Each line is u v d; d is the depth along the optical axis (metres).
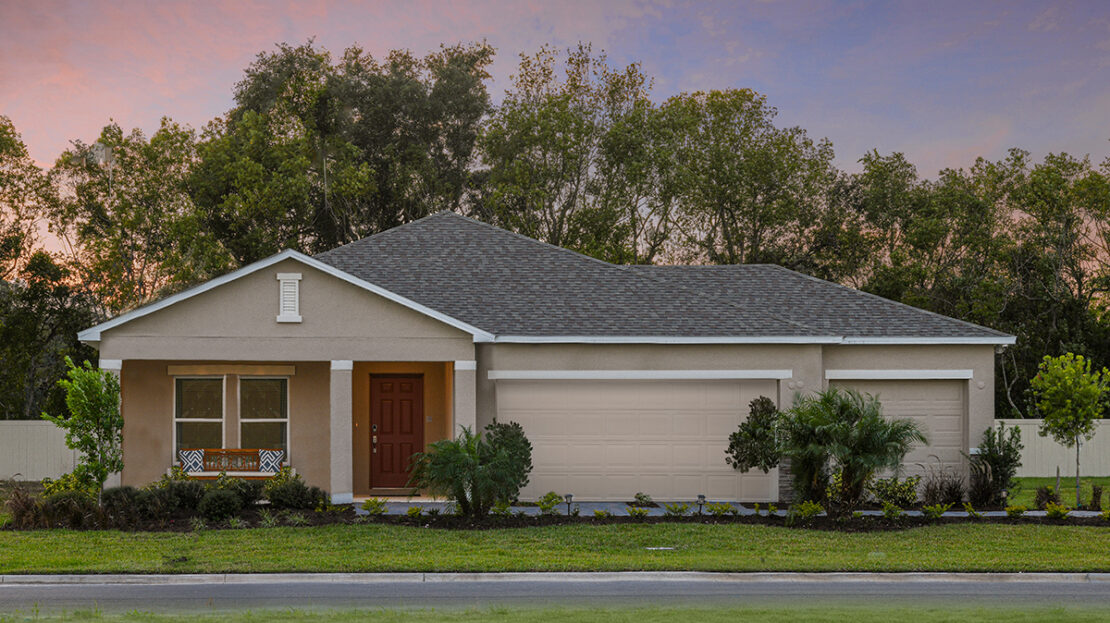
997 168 45.28
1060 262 41.00
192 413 20.53
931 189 48.28
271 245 43.25
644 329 20.91
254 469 20.17
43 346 38.81
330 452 19.58
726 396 21.09
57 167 41.66
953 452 21.69
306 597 12.12
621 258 42.09
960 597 12.37
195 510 17.78
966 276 42.31
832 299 23.48
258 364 20.58
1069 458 30.80
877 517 18.41
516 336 20.36
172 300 18.81
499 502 17.88
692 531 16.66
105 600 11.88
